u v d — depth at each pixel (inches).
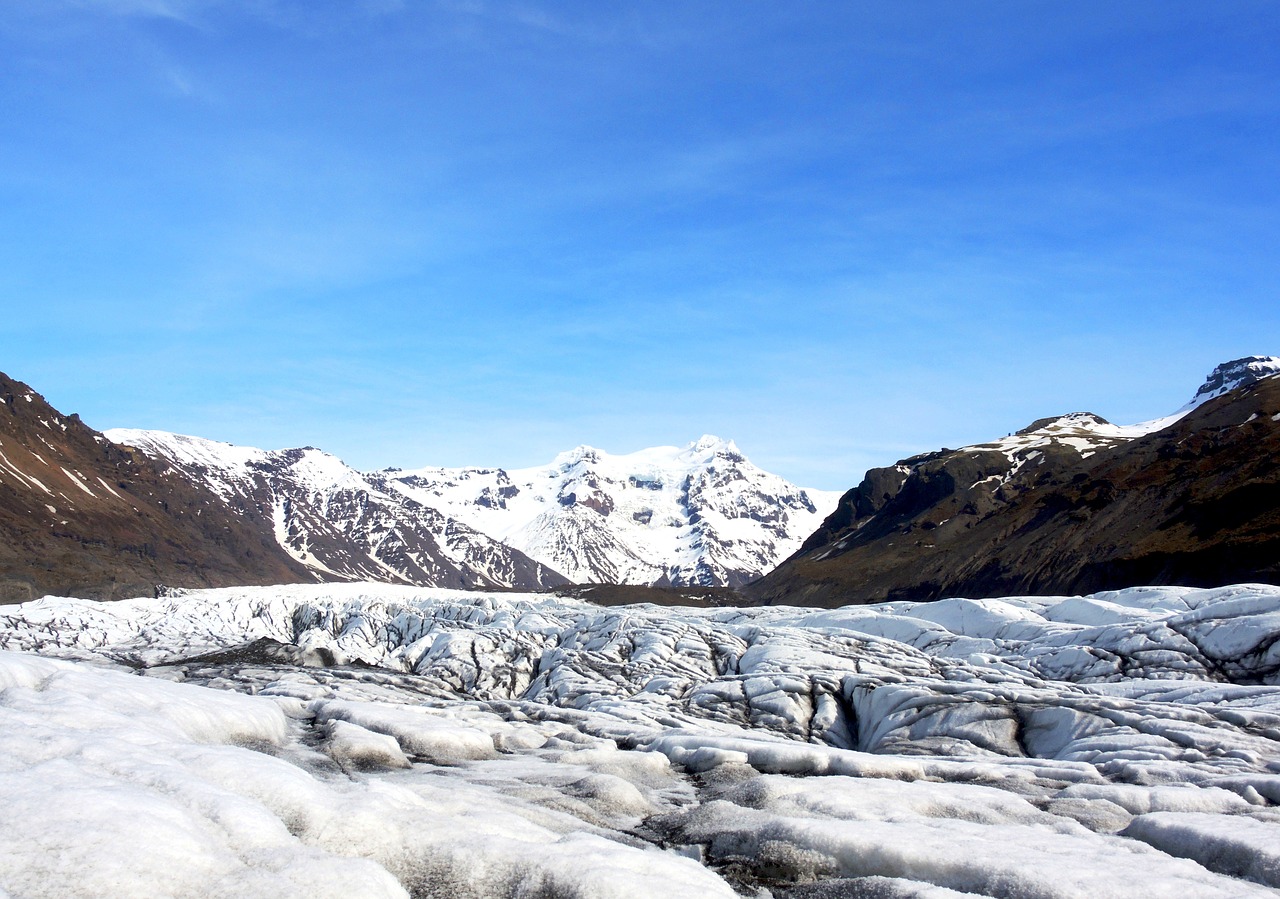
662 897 633.6
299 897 564.7
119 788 634.2
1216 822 966.4
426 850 699.4
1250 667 2625.5
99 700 962.7
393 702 2289.6
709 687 3176.7
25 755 699.4
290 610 6205.7
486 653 4205.2
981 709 2333.9
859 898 745.0
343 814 719.7
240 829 636.7
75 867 535.8
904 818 970.1
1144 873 768.3
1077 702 2212.1
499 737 1469.0
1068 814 1101.1
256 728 1092.5
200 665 3440.0
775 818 908.6
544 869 668.7
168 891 547.2
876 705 2657.5
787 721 2795.3
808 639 3737.7
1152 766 1416.1
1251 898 719.7
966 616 3978.8
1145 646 2903.5
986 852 807.1
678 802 1093.1
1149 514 6565.0
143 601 6230.3
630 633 4183.1
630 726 1754.4
